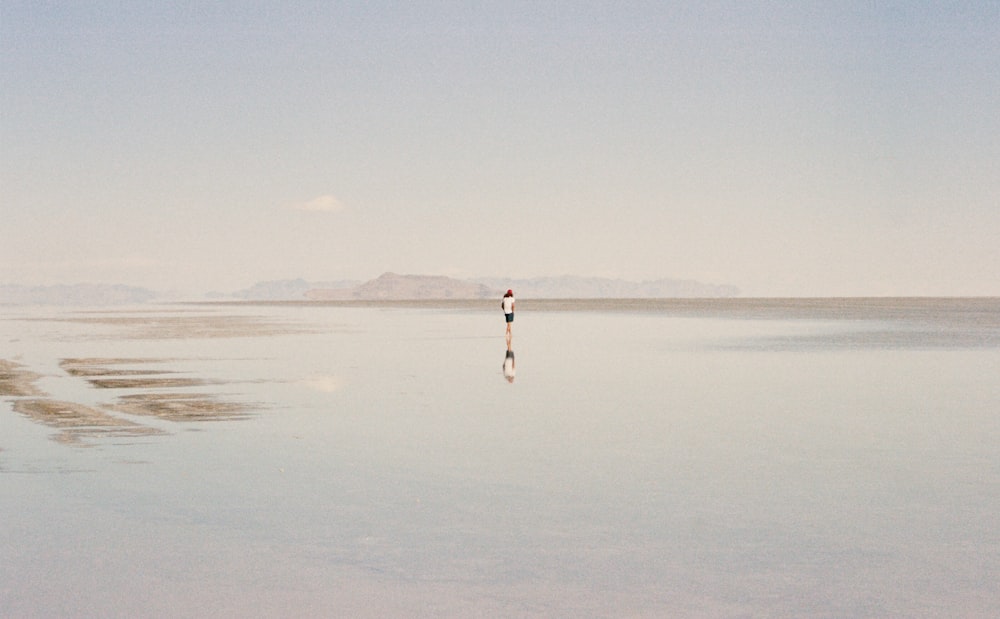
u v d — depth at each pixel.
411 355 28.45
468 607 5.80
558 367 23.66
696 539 7.31
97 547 7.09
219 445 11.71
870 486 9.21
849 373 21.64
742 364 24.36
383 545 7.14
